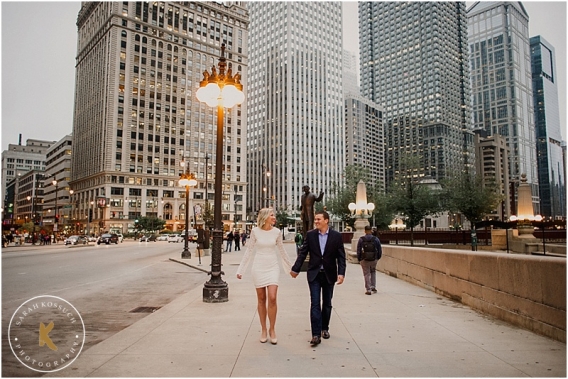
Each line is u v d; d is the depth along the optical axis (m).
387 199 45.59
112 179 97.19
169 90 107.69
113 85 99.06
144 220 88.75
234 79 10.07
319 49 162.00
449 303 8.80
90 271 18.23
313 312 5.56
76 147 118.56
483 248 33.62
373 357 4.95
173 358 4.95
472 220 39.81
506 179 198.50
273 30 158.38
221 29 119.31
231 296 9.80
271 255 5.86
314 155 155.00
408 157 42.28
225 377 4.29
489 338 5.80
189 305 8.58
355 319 7.12
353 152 182.25
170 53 108.75
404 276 13.18
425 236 40.69
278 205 147.25
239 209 115.06
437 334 6.04
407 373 4.38
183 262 21.91
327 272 5.84
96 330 7.12
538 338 5.80
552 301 5.76
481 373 4.38
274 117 154.50
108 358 4.97
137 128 101.56
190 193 107.00
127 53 101.62
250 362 4.78
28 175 161.12
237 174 116.56
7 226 57.84
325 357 4.96
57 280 14.80
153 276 16.31
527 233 26.98
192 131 110.25
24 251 37.28
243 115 119.69
